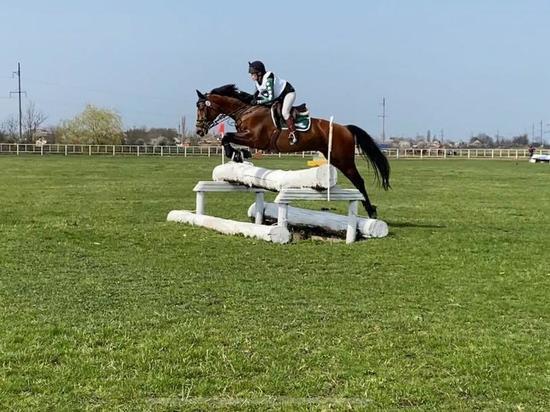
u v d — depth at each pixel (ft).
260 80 40.75
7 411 13.99
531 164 188.75
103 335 19.12
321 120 42.11
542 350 18.52
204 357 17.51
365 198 43.91
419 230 44.34
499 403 14.87
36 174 109.50
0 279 26.81
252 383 15.75
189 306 22.93
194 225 45.01
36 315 21.21
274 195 75.82
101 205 60.08
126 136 315.58
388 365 17.15
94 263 31.01
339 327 20.51
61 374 16.03
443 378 16.29
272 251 35.01
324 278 28.27
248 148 45.83
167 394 15.08
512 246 37.68
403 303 23.85
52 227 43.16
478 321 21.54
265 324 20.76
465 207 63.05
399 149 278.67
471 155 272.51
